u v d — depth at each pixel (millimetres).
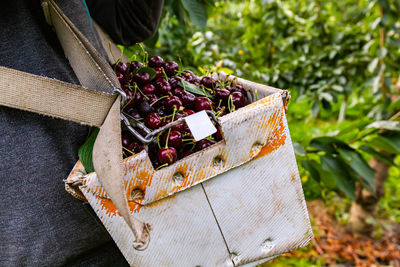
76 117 727
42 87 710
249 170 769
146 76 942
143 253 753
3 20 824
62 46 834
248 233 793
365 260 2562
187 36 2986
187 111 885
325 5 3740
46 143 820
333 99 2938
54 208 836
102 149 681
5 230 837
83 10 1007
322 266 2486
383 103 2561
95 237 885
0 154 797
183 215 750
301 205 813
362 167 1702
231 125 728
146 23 1261
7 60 824
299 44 3295
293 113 4074
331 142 1746
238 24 4082
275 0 3199
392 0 2639
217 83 1082
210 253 782
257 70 2861
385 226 2912
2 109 790
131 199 711
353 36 3094
